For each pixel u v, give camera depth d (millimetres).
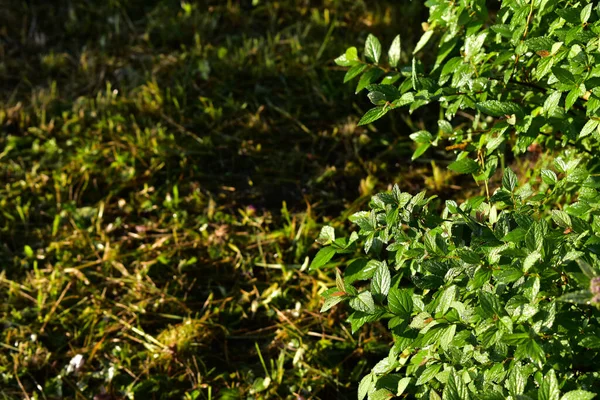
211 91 2867
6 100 2920
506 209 1815
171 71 2932
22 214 2494
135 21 3244
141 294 2322
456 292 1639
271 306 2295
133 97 2838
